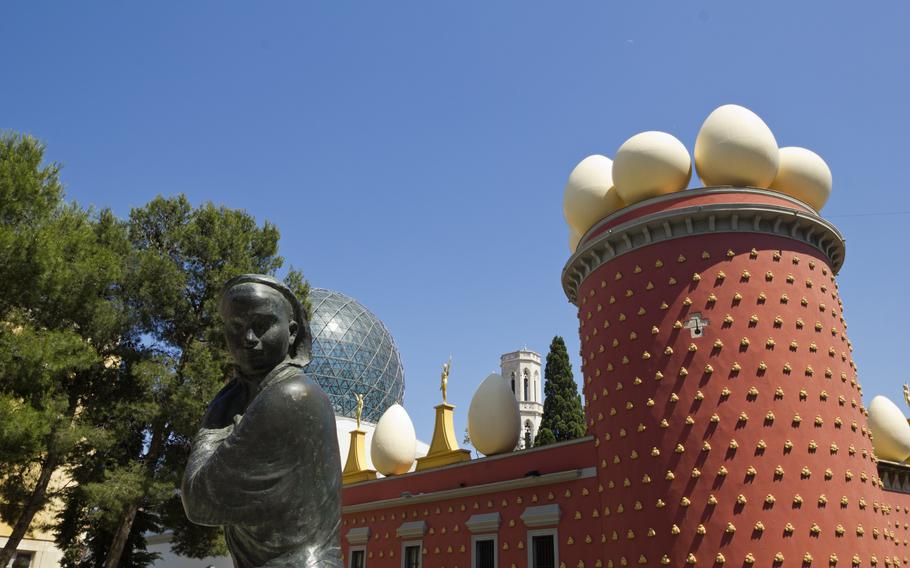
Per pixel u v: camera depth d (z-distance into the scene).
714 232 21.12
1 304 18.69
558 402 49.31
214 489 3.87
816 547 17.98
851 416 20.38
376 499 31.23
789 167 23.17
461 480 27.41
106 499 22.81
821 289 21.50
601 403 22.09
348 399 53.97
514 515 24.73
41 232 18.50
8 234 17.62
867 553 18.75
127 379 26.27
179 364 26.92
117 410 24.83
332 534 4.18
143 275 26.38
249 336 4.29
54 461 24.02
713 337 20.05
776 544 17.84
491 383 28.27
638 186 22.66
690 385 19.88
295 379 4.18
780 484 18.41
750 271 20.62
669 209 21.53
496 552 24.88
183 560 44.81
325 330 54.47
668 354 20.50
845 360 21.19
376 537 30.28
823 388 19.95
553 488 23.69
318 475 4.08
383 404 56.84
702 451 19.11
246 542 4.04
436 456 29.91
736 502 18.38
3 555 22.36
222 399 4.53
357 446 35.53
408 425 33.12
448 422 30.72
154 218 29.67
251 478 3.87
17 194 19.09
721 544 18.16
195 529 27.64
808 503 18.34
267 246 31.09
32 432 17.12
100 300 23.66
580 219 25.06
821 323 20.88
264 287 4.44
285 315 4.50
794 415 19.16
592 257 23.80
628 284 22.12
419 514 28.66
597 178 24.89
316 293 57.78
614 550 20.23
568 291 26.41
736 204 20.81
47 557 35.09
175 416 24.84
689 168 22.89
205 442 4.24
